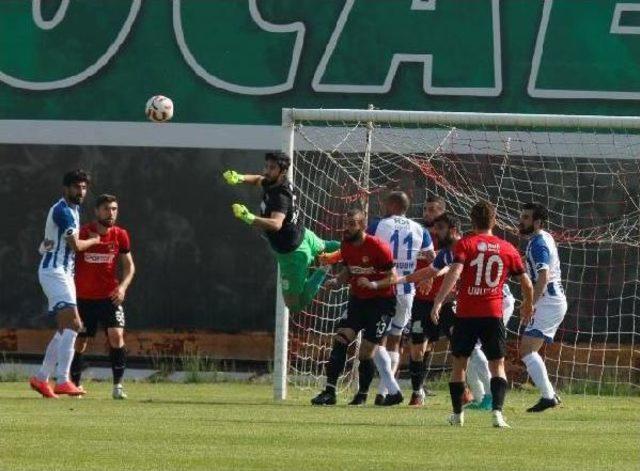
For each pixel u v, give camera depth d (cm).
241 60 7488
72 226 4962
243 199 7381
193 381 6888
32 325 7438
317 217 6888
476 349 4891
